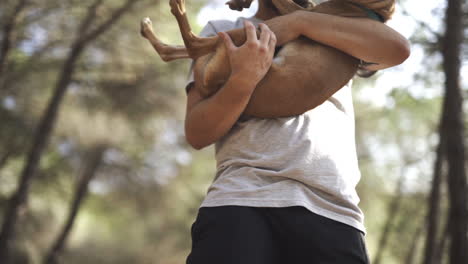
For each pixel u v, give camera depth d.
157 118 7.16
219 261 1.05
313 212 1.08
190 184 10.01
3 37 5.47
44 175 7.80
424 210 6.01
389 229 6.51
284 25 1.12
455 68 2.57
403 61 1.11
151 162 8.95
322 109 1.19
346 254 1.07
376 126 6.11
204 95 1.17
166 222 11.34
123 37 5.68
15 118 6.39
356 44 1.08
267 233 1.08
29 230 7.33
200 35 1.37
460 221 2.43
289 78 1.09
